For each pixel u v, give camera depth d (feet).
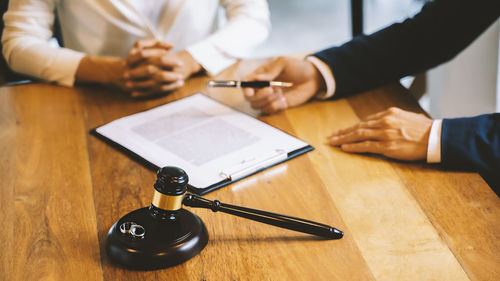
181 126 3.59
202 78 4.51
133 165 3.16
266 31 5.38
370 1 14.28
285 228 2.48
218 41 4.81
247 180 3.00
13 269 2.32
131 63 4.30
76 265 2.35
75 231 2.59
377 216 2.68
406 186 2.95
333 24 14.02
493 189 3.14
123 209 2.77
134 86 4.19
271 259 2.38
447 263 2.35
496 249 2.43
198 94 4.13
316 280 2.25
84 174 3.09
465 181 2.98
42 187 2.96
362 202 2.81
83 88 4.36
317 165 3.17
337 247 2.46
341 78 4.05
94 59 4.46
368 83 4.14
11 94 4.20
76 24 5.18
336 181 3.00
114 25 5.10
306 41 13.12
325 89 4.09
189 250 2.36
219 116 3.74
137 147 3.34
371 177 3.04
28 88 4.33
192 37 5.50
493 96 6.21
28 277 2.27
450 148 3.09
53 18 5.09
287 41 13.14
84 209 2.77
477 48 6.05
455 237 2.52
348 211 2.73
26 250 2.45
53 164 3.20
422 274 2.28
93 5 5.01
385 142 3.26
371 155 3.29
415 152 3.18
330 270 2.31
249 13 5.33
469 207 2.74
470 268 2.31
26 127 3.67
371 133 3.32
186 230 2.41
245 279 2.26
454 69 6.25
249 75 4.14
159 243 2.32
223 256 2.40
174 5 5.23
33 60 4.49
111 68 4.36
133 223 2.41
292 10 14.94
